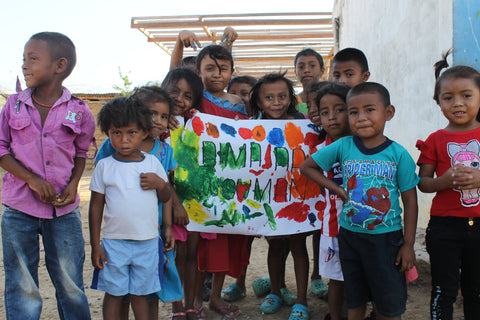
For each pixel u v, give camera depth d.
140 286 2.71
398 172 2.64
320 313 3.61
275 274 3.70
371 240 2.62
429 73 5.75
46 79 2.67
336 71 4.16
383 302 2.62
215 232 3.47
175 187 3.47
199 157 3.52
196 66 4.04
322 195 3.51
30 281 2.72
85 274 4.71
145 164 2.79
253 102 3.91
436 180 2.65
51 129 2.71
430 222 2.81
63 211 2.78
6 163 2.62
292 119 3.79
